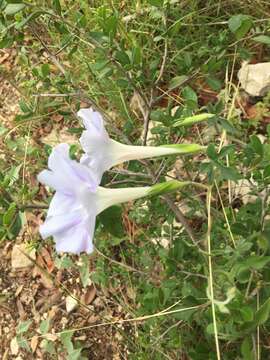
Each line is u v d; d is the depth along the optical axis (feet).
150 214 0.95
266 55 1.13
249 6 1.15
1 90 1.33
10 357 1.12
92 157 0.61
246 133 1.02
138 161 0.83
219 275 0.71
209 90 1.12
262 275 0.73
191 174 0.99
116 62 0.86
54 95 0.90
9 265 1.18
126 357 1.02
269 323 0.77
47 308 1.12
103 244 1.01
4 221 0.69
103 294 1.08
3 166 1.22
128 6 1.20
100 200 0.60
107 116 0.93
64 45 0.92
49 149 0.85
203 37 1.13
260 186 0.78
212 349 0.80
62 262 1.09
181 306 0.80
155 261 0.97
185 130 0.83
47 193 1.17
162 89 1.13
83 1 1.21
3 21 0.87
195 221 0.99
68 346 1.03
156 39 0.87
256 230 0.75
